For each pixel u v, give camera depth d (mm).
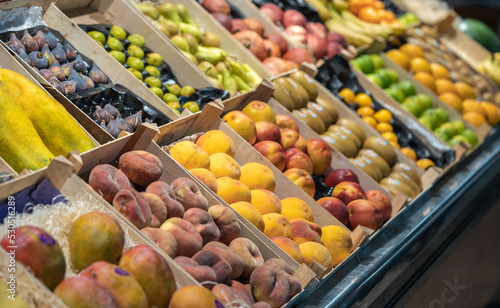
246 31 3609
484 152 4195
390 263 2361
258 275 1694
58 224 1433
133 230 1530
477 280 3807
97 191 1594
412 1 5883
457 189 3406
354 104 3602
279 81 3061
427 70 4574
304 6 4305
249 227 1949
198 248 1663
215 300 1386
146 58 2812
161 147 2168
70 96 2182
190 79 2893
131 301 1278
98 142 2086
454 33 5719
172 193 1794
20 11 2330
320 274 1923
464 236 3352
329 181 2814
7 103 1736
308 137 2955
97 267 1299
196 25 3453
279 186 2447
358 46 4570
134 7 2926
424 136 3680
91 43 2488
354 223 2531
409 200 2988
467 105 4578
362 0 4980
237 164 2244
